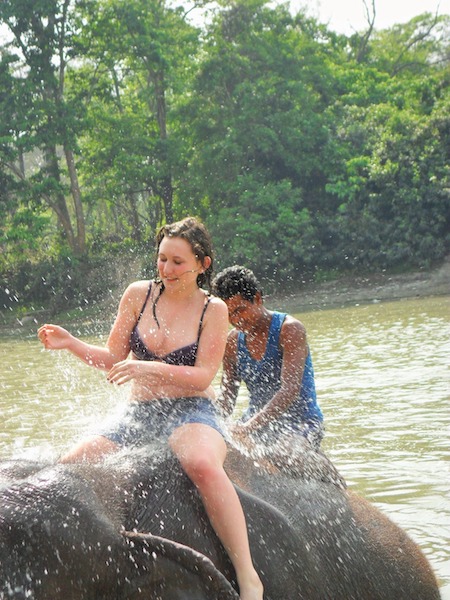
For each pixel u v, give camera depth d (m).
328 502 4.45
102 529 3.41
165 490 3.74
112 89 45.84
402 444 8.68
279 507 4.15
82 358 4.23
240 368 5.40
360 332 21.36
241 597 3.61
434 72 59.12
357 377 13.38
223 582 3.48
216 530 3.73
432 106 46.88
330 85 45.84
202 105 43.88
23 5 40.91
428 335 18.66
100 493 3.55
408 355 15.45
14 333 35.88
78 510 3.40
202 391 4.14
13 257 43.78
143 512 3.66
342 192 40.69
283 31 45.06
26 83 41.12
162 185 44.91
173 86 43.31
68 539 3.33
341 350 17.50
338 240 41.06
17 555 3.27
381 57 59.38
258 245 41.25
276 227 40.53
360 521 4.55
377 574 4.39
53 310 40.28
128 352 4.31
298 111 43.03
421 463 7.90
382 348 17.00
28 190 42.12
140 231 46.44
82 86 45.47
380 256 39.84
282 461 4.54
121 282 41.03
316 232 41.25
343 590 4.17
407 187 39.75
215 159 42.19
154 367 3.98
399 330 20.70
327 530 4.27
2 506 3.35
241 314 5.28
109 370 4.25
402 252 39.12
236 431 4.57
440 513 6.43
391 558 4.54
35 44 41.72
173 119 44.84
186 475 3.80
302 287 40.09
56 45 42.38
